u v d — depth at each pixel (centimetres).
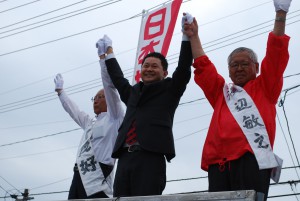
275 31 522
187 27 567
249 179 491
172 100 562
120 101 670
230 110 529
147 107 558
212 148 520
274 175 501
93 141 693
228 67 559
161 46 795
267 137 503
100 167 675
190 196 442
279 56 520
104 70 645
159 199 454
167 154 540
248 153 499
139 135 542
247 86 541
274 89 525
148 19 830
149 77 580
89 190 667
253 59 554
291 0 524
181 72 559
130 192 533
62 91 762
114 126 680
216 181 509
